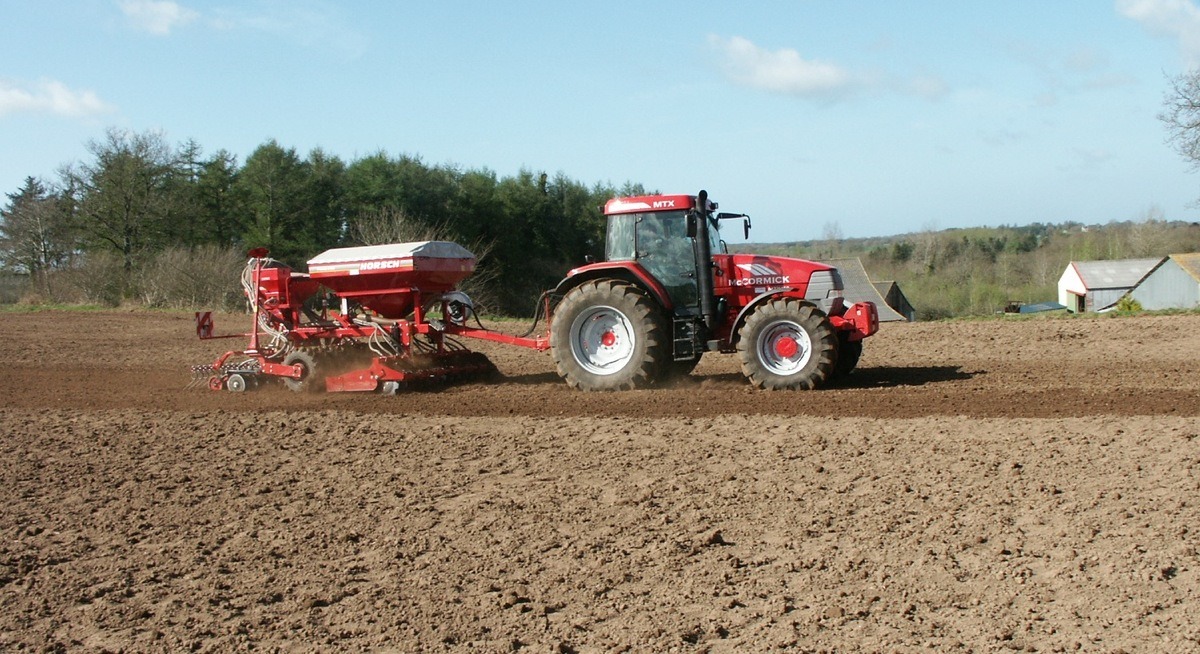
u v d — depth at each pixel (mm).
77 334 21109
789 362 10969
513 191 43562
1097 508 6109
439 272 11875
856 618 4637
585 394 11180
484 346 17562
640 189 46094
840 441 8188
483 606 4898
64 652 4473
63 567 5605
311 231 40656
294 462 8086
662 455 7957
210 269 33750
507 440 8727
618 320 11359
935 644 4312
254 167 40188
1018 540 5598
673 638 4457
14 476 7742
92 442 9039
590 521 6250
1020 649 4234
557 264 45312
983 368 12992
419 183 41562
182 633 4652
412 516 6465
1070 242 68625
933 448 7828
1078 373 12180
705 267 11125
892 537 5738
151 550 5879
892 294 50812
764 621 4621
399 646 4453
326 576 5379
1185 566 5098
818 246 78500
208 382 12961
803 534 5852
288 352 12047
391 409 10555
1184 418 8656
